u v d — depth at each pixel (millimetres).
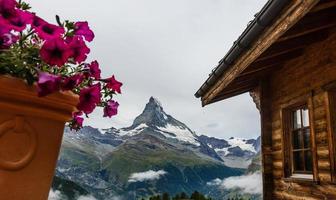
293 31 3717
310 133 4902
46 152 1104
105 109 1436
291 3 2926
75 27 1271
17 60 1065
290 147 5676
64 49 1058
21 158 1028
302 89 5211
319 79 4711
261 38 3701
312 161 4824
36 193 1067
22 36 1111
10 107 1012
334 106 4410
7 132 1011
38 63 1160
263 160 6367
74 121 1543
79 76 1124
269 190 6215
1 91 992
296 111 5766
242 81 6633
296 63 5477
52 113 1106
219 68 5289
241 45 4117
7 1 1050
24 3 1219
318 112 4719
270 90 6562
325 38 4598
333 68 4344
